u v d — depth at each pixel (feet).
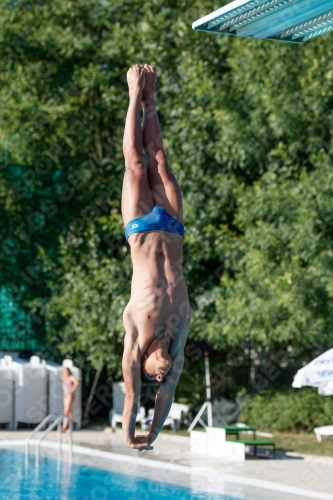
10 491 119.85
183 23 188.24
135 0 207.21
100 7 209.15
